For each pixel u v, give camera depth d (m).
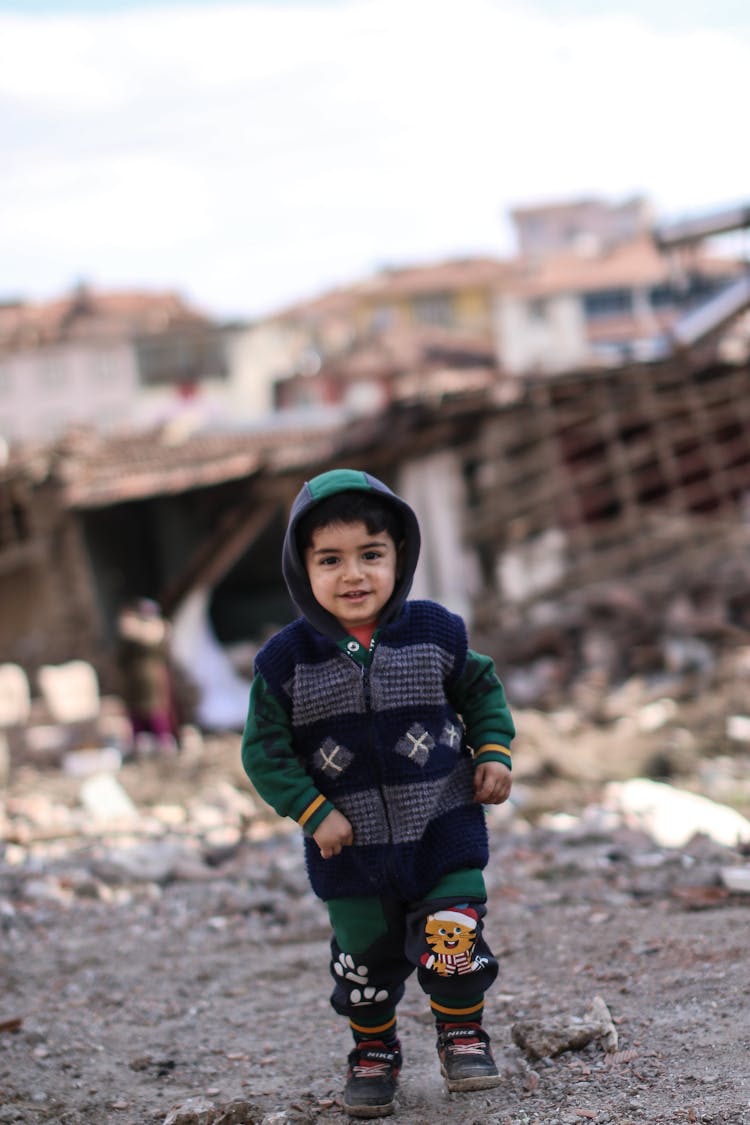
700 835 5.87
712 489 16.53
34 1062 3.78
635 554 15.71
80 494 19.72
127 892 6.02
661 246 20.02
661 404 16.36
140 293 70.50
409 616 3.13
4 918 5.49
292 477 17.17
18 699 17.88
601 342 64.06
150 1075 3.65
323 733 3.04
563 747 9.29
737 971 3.79
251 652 17.73
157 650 14.52
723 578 14.20
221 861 6.70
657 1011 3.58
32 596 21.22
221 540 16.83
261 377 64.62
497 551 16.84
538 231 82.94
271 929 5.17
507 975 4.12
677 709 10.84
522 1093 3.16
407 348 58.31
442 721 3.09
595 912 4.70
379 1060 3.19
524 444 16.91
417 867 3.01
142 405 63.22
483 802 3.12
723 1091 2.99
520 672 14.45
